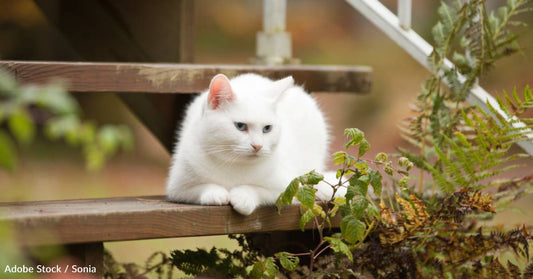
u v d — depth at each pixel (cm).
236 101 317
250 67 400
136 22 472
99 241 276
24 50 901
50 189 706
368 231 299
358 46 1175
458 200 306
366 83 443
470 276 304
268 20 476
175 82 365
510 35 374
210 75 378
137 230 281
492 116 368
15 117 134
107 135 155
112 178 793
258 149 311
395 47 1151
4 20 892
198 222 295
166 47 466
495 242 300
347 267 309
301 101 385
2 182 704
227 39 1169
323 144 390
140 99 460
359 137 292
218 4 1164
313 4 1191
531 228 312
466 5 353
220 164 318
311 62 1157
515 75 1006
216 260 338
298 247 367
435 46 369
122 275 356
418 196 351
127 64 350
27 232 261
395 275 309
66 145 834
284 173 334
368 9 422
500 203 340
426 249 309
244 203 300
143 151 897
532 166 754
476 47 362
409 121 379
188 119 361
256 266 298
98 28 485
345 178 369
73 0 488
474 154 327
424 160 367
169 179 339
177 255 337
